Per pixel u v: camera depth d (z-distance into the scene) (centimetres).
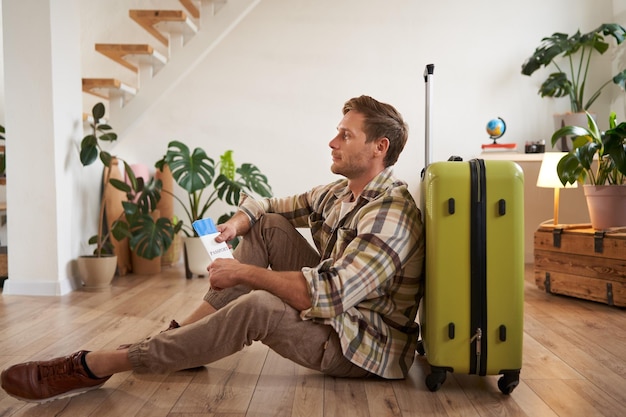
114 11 556
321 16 544
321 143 550
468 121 545
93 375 196
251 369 232
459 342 200
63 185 400
